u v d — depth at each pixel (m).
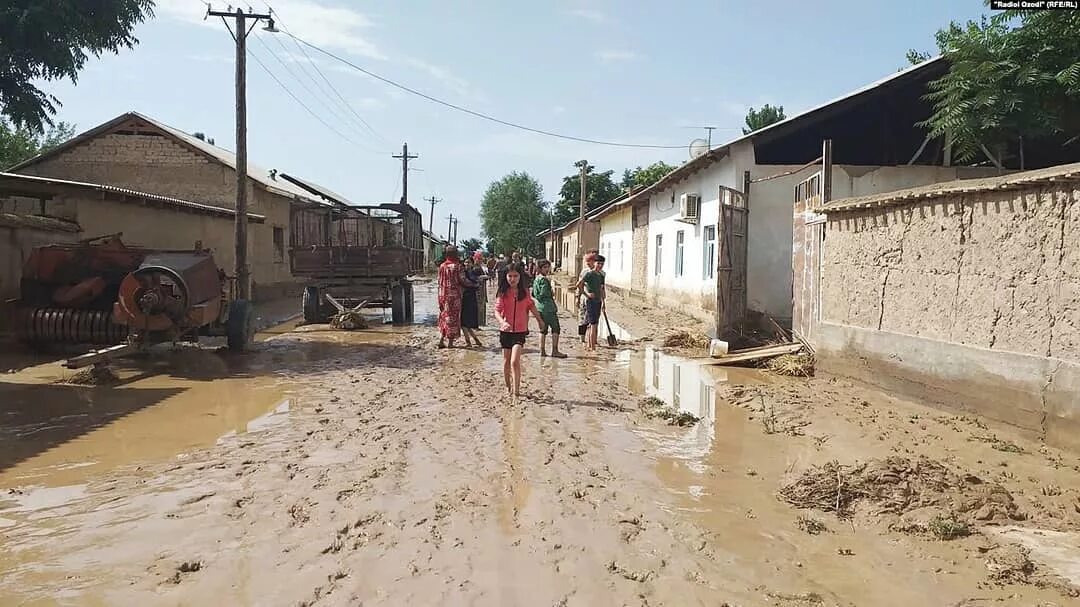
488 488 5.47
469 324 13.90
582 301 15.23
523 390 9.36
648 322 19.11
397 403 8.51
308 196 31.47
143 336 10.47
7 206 15.62
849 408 8.34
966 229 7.65
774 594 3.81
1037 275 6.65
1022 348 6.86
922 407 8.30
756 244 15.08
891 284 9.05
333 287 17.92
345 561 4.13
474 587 3.83
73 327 10.88
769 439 7.03
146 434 6.96
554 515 4.92
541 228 78.06
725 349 12.55
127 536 4.45
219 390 9.21
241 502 5.09
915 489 5.13
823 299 10.82
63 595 3.68
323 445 6.62
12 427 7.16
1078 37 11.45
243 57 16.19
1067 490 5.35
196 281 11.22
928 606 3.69
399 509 4.98
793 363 10.93
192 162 24.77
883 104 14.74
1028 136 12.59
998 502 4.98
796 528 4.75
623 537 4.56
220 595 3.70
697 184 18.86
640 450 6.61
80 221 14.43
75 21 17.00
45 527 4.59
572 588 3.84
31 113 18.11
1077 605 3.68
